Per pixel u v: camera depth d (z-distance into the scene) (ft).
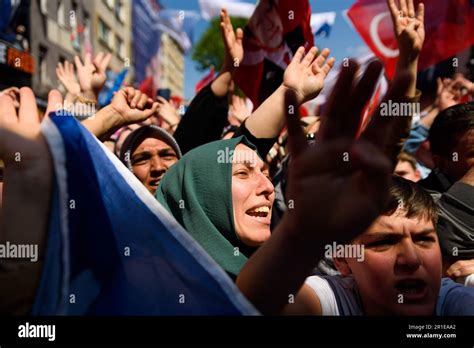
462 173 5.78
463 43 7.74
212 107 6.88
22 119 3.26
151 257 3.34
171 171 5.01
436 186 6.04
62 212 3.07
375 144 2.10
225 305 3.12
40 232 3.13
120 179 3.52
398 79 2.10
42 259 3.12
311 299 3.69
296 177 2.15
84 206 3.27
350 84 2.08
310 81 5.16
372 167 2.07
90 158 3.40
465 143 5.69
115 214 3.43
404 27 5.41
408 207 3.84
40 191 3.15
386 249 3.83
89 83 6.89
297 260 2.29
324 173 2.12
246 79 7.32
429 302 3.83
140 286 3.27
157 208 3.42
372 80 2.06
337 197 2.12
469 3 7.73
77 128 3.40
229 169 4.54
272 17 7.26
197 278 3.21
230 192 4.48
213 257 4.37
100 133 5.60
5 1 13.10
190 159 4.83
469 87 8.23
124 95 5.82
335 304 3.77
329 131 2.11
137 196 3.49
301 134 2.12
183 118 6.98
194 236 4.50
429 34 7.78
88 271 3.21
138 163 6.64
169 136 6.70
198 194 4.62
